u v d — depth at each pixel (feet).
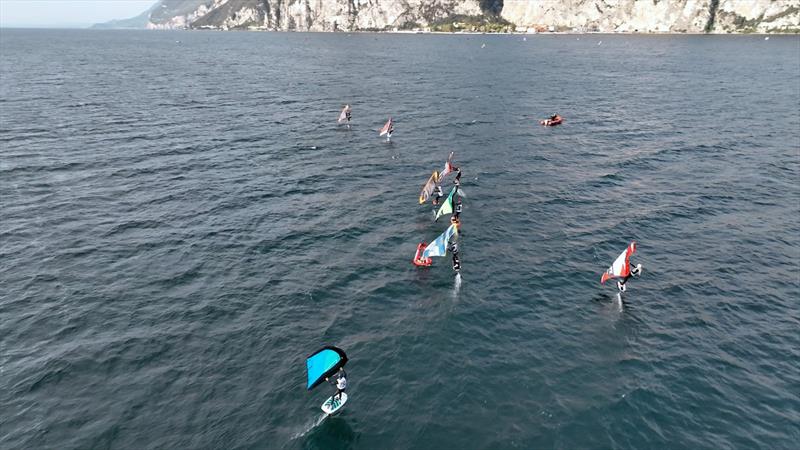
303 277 131.85
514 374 97.66
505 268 137.49
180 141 256.73
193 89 432.66
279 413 87.45
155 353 102.42
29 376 95.50
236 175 208.23
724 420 87.04
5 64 608.19
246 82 485.56
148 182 197.88
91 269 133.90
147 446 80.59
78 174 204.54
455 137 272.31
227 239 152.15
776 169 214.90
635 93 410.52
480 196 187.73
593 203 180.96
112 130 275.80
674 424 86.07
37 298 120.57
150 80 487.20
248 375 96.53
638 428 85.10
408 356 102.53
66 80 471.62
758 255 144.15
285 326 111.65
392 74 550.77
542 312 118.11
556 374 97.76
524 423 85.76
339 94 415.03
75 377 95.55
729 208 176.04
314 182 202.39
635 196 187.21
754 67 572.51
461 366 99.71
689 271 135.85
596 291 126.93
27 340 105.81
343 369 92.27
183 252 143.74
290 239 152.97
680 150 243.40
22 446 80.28
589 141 262.06
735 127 287.89
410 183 202.90
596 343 107.14
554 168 219.20
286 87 453.58
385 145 256.93
